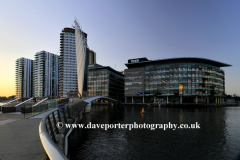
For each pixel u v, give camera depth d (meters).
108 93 154.38
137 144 26.12
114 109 100.94
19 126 12.19
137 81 141.75
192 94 125.88
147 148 24.36
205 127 40.28
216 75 140.50
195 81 127.12
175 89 128.62
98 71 160.25
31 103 27.73
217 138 29.89
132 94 142.25
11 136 9.18
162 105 125.06
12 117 17.70
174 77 129.75
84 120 51.47
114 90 169.88
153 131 35.34
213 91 134.62
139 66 146.50
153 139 29.02
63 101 39.22
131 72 145.00
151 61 136.62
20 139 8.55
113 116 62.75
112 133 33.09
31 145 7.50
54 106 31.81
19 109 25.45
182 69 128.62
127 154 21.94
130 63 144.75
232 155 21.88
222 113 75.25
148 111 86.38
